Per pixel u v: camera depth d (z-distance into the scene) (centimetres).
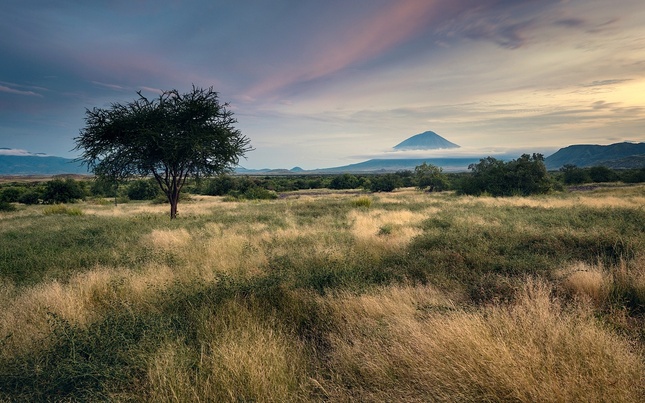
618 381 253
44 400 293
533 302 430
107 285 602
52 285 586
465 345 311
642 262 591
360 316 452
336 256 761
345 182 7988
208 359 340
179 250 932
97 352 351
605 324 387
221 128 1927
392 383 293
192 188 6178
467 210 1781
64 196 4597
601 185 5353
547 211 1564
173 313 471
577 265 627
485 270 652
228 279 575
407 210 1897
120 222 1702
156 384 299
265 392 286
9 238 1247
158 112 1795
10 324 436
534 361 281
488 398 257
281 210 2308
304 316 470
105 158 1831
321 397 299
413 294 512
